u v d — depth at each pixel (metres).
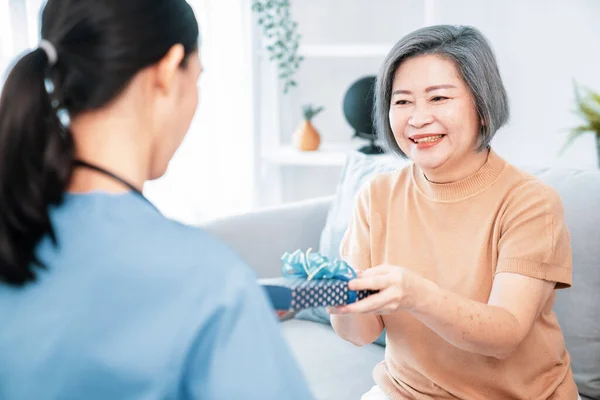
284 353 0.68
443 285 1.22
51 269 0.67
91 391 0.64
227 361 0.65
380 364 1.41
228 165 2.80
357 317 1.27
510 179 1.20
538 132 2.94
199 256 0.68
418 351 1.25
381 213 1.33
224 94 2.75
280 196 3.13
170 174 2.64
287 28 2.78
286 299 0.89
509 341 1.07
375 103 1.29
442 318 1.01
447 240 1.23
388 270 0.98
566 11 2.80
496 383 1.21
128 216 0.69
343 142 3.15
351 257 1.36
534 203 1.15
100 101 0.69
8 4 2.09
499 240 1.18
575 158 2.90
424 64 1.15
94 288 0.66
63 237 0.68
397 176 1.33
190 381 0.66
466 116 1.16
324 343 1.78
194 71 0.78
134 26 0.70
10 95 0.68
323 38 3.10
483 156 1.22
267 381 0.66
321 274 0.95
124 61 0.69
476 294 1.19
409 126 1.19
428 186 1.25
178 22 0.74
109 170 0.71
